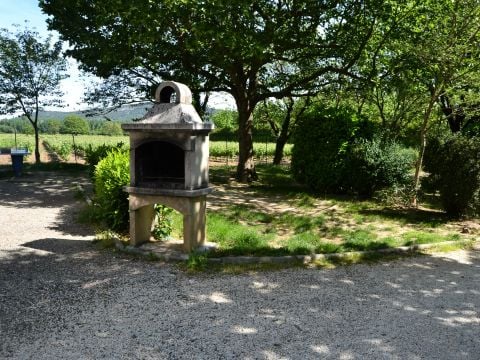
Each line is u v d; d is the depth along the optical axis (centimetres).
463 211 942
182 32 1180
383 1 1205
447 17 1084
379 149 1191
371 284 539
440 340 395
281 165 2358
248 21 1125
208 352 363
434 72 1092
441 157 1003
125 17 1117
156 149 641
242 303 470
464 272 595
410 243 714
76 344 375
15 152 1630
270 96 1548
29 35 1986
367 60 1488
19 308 449
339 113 1279
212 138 4612
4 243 706
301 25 1292
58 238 740
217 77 1498
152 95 1641
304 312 449
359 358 359
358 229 834
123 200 743
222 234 738
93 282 529
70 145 3434
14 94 2066
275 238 762
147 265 597
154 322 420
